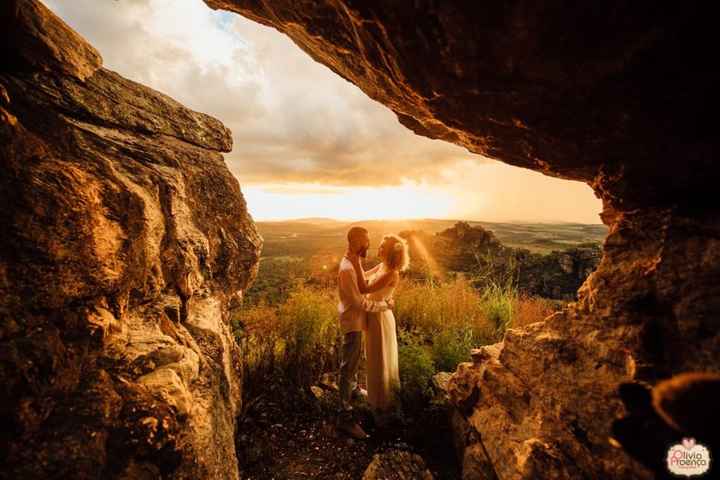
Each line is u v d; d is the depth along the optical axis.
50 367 1.16
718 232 1.30
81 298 1.40
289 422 3.12
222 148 3.82
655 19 0.89
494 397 2.34
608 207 1.80
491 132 1.70
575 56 1.05
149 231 2.04
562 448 1.65
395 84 1.65
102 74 2.63
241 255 3.65
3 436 1.00
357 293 3.01
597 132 1.40
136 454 1.28
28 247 1.23
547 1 0.92
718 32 0.87
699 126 1.16
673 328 1.32
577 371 1.71
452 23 1.09
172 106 3.34
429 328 4.89
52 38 1.99
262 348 3.94
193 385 1.92
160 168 2.65
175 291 2.41
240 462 2.65
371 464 2.59
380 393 3.06
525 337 2.21
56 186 1.42
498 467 2.03
